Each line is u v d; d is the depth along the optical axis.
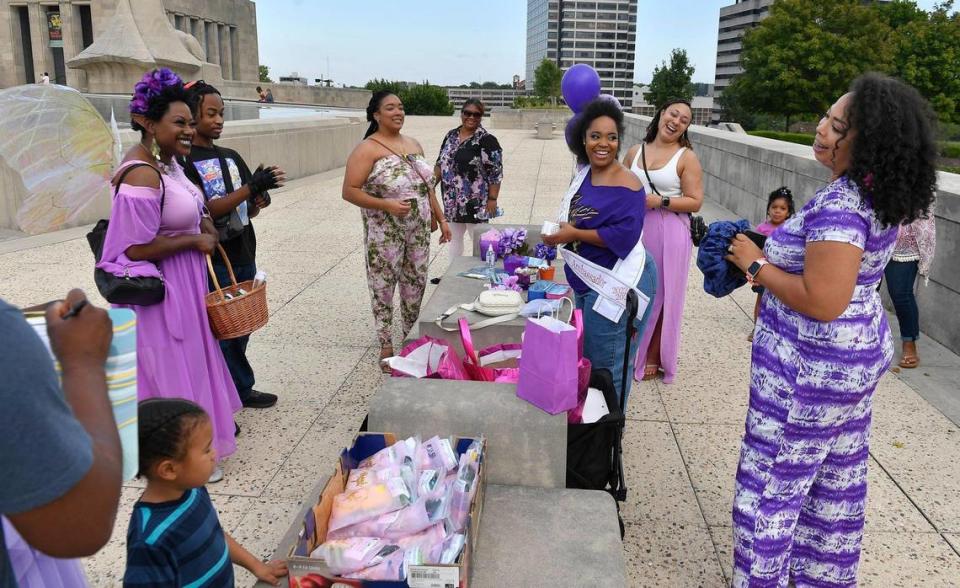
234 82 38.22
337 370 5.24
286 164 14.49
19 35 44.16
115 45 19.97
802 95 48.59
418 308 5.55
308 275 7.65
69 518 1.08
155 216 3.31
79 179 3.52
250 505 3.59
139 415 2.04
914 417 4.60
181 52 21.44
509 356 3.80
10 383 0.99
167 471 2.04
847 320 2.41
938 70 48.31
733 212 11.64
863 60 47.19
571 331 2.92
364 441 2.92
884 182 2.24
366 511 2.51
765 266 2.52
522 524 2.79
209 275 4.24
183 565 2.11
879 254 2.38
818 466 2.61
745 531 2.66
